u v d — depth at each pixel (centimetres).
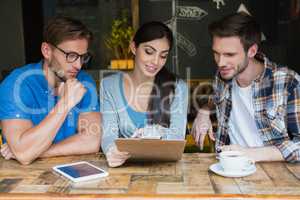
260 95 172
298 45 383
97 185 122
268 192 113
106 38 389
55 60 166
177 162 148
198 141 190
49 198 111
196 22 390
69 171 135
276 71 168
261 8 383
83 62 168
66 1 392
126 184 122
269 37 386
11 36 389
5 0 385
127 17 383
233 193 112
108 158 143
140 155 142
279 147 149
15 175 134
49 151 161
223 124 191
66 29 160
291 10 379
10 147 156
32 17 394
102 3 387
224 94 187
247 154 147
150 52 172
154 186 120
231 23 152
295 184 120
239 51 154
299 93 162
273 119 170
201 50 394
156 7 390
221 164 132
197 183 122
